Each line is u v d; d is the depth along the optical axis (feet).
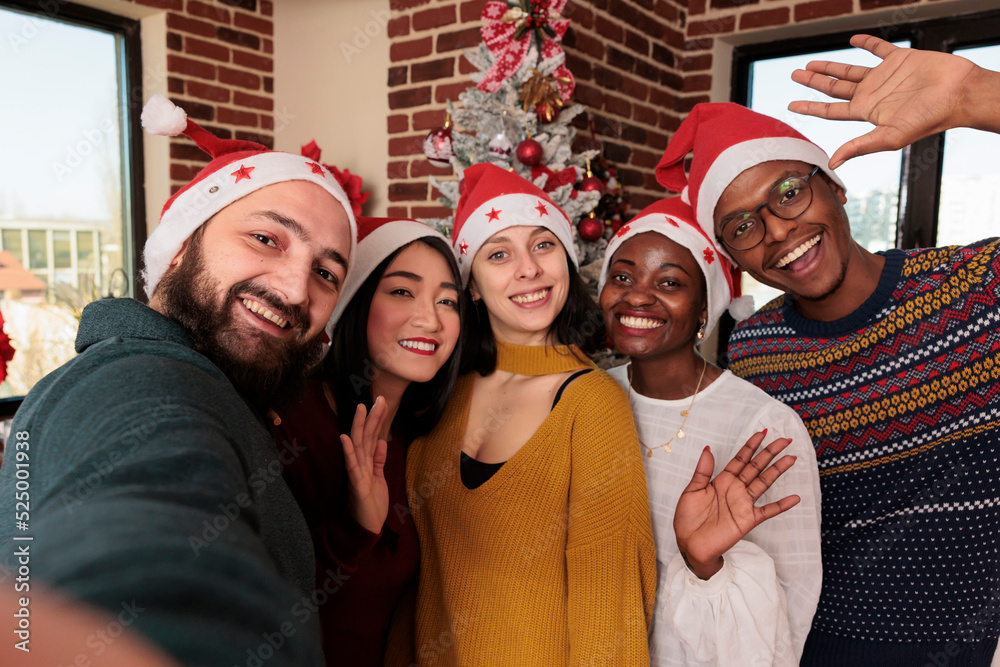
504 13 5.85
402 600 3.65
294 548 1.90
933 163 8.35
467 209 3.90
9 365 7.82
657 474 3.59
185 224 2.16
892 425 3.46
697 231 3.67
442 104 7.75
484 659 3.25
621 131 8.57
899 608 3.42
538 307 3.63
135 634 1.04
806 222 3.36
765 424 3.31
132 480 1.25
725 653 2.88
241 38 9.25
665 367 3.69
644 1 8.77
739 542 3.18
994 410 3.24
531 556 3.26
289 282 2.08
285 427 2.90
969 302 3.29
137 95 8.61
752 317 4.13
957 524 3.34
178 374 1.58
